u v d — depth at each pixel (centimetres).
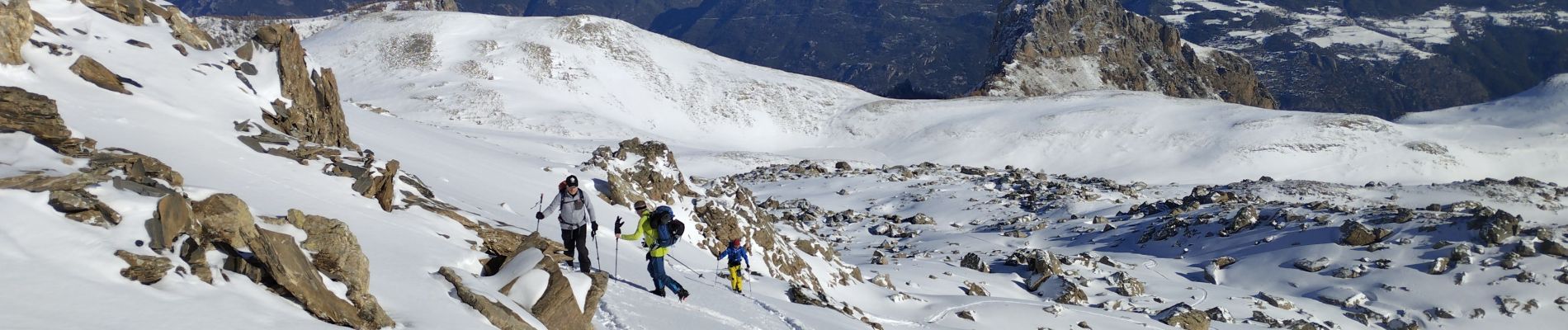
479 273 1050
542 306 928
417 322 789
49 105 959
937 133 13488
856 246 4703
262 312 673
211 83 1558
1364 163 11438
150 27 1622
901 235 5072
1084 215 5241
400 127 3944
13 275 584
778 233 2591
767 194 6612
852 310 1822
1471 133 12700
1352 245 3819
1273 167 11300
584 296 973
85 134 1123
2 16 1249
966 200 5866
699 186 2769
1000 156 12381
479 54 15125
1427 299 3266
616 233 1329
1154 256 4341
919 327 1928
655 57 16700
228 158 1258
